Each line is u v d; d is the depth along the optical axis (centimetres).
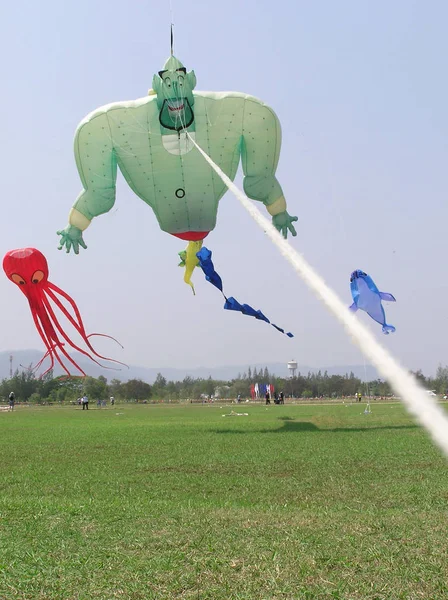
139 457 2147
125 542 962
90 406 9131
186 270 2844
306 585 764
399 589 750
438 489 1448
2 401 13025
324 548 904
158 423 3866
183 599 734
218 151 2436
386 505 1294
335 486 1520
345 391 14562
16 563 868
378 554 871
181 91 2333
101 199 2539
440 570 809
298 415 4453
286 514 1158
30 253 2542
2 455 2281
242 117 2425
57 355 2697
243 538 967
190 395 16950
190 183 2455
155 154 2431
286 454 2089
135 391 13850
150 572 816
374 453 2078
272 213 2634
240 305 2303
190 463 1967
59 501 1366
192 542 948
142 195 2514
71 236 2581
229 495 1459
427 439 2453
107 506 1268
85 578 802
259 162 2486
